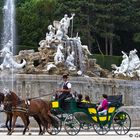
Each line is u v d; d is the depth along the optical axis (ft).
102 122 118.73
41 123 120.16
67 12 331.16
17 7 336.08
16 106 118.32
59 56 195.83
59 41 205.67
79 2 334.24
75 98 121.60
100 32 341.62
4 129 141.38
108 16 340.39
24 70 185.57
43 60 198.49
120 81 201.67
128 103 203.41
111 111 119.75
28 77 177.78
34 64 199.00
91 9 336.49
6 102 118.73
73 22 329.11
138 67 217.15
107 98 121.49
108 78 203.51
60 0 340.80
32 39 312.71
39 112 118.42
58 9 330.13
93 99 191.93
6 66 182.29
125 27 354.95
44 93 179.11
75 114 116.57
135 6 356.18
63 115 119.03
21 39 311.06
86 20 332.80
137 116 179.01
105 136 110.01
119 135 115.85
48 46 203.00
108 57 306.14
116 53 366.63
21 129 140.56
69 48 206.49
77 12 330.54
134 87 206.08
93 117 117.91
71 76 191.72
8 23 307.78
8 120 122.52
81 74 195.93
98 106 118.93
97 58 302.45
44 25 319.68
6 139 97.04
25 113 118.32
